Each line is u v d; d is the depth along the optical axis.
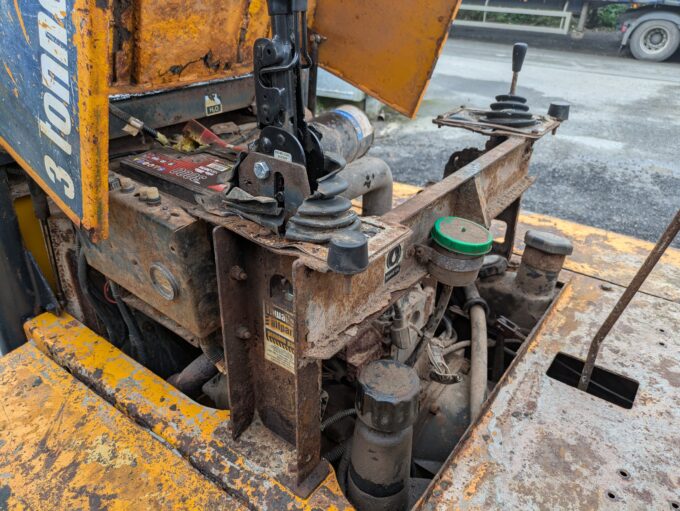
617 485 1.13
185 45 1.49
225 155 1.45
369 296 1.17
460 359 1.78
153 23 1.36
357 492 1.21
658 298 1.80
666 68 9.33
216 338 1.33
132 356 1.75
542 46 11.09
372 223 1.07
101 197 1.04
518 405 1.33
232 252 1.08
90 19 0.86
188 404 1.38
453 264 1.32
